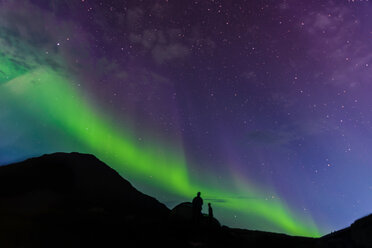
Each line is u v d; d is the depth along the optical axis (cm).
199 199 958
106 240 666
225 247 828
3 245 541
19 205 835
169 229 871
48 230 656
